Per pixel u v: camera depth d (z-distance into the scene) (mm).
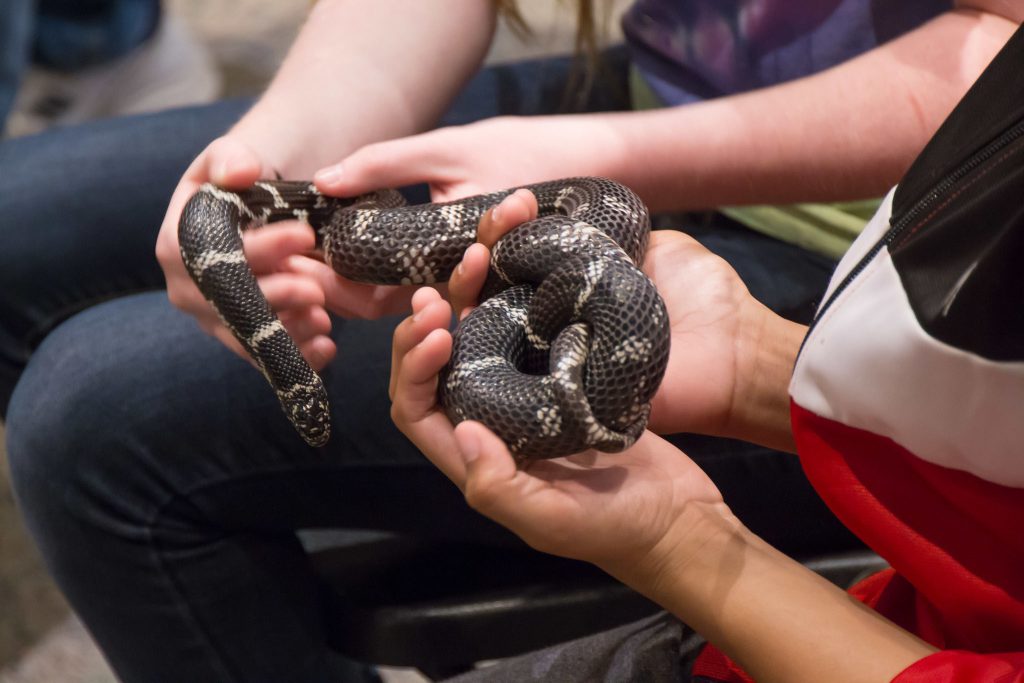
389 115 988
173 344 950
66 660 1175
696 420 848
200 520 931
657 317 765
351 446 925
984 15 909
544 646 933
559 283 784
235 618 953
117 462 918
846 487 770
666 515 771
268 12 2117
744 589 759
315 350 918
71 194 1046
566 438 759
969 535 748
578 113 1093
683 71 1018
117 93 1772
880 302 740
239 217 921
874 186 919
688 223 1031
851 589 846
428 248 895
